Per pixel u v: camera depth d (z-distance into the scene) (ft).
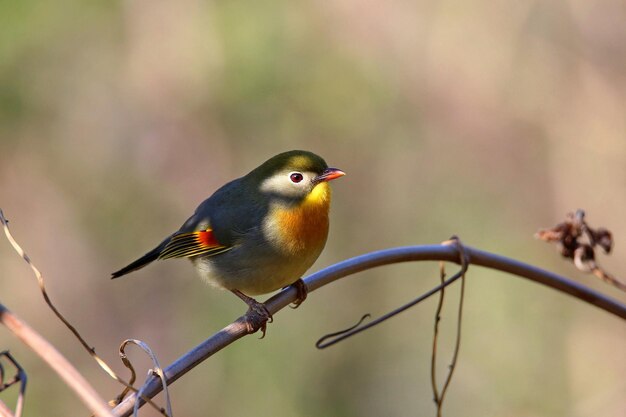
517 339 47.65
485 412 46.21
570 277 48.34
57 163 47.50
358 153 49.03
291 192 25.29
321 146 48.39
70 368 13.43
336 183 49.29
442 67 48.96
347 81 48.03
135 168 47.32
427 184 49.65
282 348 45.19
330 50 47.78
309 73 47.57
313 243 25.49
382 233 49.52
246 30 46.68
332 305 47.85
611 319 46.85
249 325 22.18
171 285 46.19
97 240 47.21
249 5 46.83
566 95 48.29
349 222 49.49
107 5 47.32
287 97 47.39
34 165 47.42
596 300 22.07
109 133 47.50
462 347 48.29
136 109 47.32
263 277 25.72
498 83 48.83
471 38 48.93
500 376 47.03
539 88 48.57
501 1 48.75
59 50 47.32
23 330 13.69
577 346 46.75
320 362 46.24
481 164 49.32
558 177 48.34
